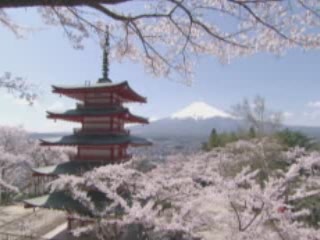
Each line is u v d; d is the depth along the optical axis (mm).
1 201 22734
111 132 13930
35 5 2438
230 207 5797
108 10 3143
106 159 13594
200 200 6453
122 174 10180
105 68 14938
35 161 29500
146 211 6484
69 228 12945
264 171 13734
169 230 6355
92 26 3686
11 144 28906
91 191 11344
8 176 26125
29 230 14828
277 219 5352
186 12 3434
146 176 10328
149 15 3414
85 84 14117
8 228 15320
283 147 21047
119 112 13484
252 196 5254
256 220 5250
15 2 2402
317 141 23906
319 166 8930
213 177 7359
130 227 7816
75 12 3424
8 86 4293
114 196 8156
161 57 4188
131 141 13633
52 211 18484
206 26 3605
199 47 4031
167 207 8094
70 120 14703
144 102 16000
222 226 5887
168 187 8625
